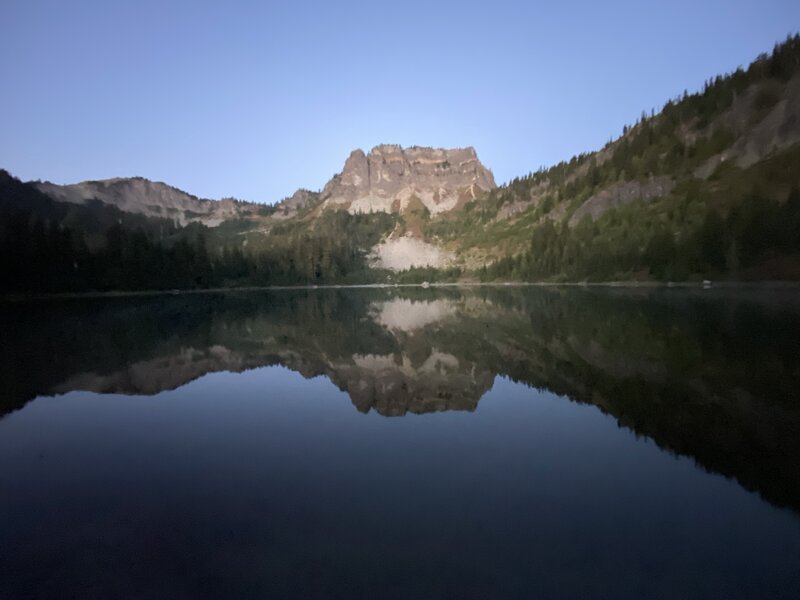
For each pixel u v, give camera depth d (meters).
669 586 6.48
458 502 9.05
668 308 48.84
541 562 7.02
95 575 6.90
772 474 10.13
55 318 53.22
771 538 7.72
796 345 25.00
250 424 14.66
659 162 174.62
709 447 11.77
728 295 67.38
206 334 38.06
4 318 53.31
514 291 111.62
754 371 19.62
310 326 44.19
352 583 6.55
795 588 6.45
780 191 115.31
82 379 21.58
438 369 22.89
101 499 9.48
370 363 25.08
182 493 9.67
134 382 20.98
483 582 6.54
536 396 17.30
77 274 112.25
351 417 15.30
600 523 8.23
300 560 7.16
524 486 9.76
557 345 28.36
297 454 11.91
